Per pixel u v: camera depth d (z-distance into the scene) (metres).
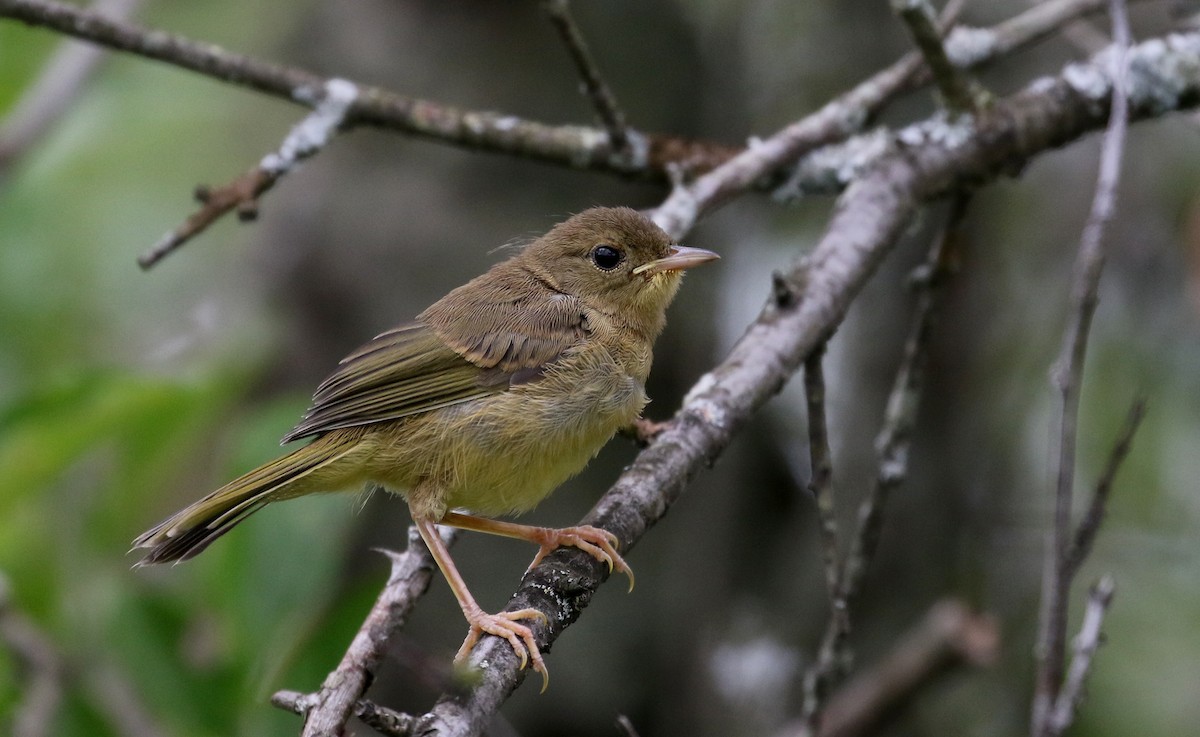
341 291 12.75
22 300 11.91
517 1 13.35
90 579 8.94
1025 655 11.89
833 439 12.04
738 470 12.46
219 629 8.34
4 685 8.63
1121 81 7.30
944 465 11.95
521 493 7.83
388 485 7.80
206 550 8.51
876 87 9.30
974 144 8.77
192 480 11.29
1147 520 12.68
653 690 12.22
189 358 12.23
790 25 12.83
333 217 12.91
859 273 7.99
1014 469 12.68
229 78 8.74
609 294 8.36
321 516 8.48
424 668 5.68
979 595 11.77
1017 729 11.67
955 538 11.90
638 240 8.36
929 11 8.20
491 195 13.00
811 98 12.62
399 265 12.77
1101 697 11.86
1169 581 12.39
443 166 13.03
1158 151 13.13
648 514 6.87
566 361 7.77
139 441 8.93
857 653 11.47
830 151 9.14
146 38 8.62
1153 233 12.94
